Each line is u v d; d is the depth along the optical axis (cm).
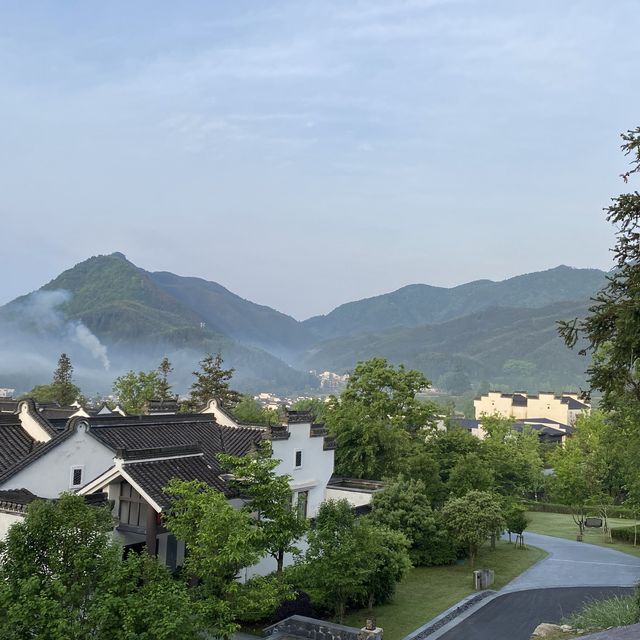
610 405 2678
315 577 2694
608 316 2077
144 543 2753
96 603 1406
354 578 2722
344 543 2711
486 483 4806
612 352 2120
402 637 2744
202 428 3738
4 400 4850
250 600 2036
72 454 2966
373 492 4331
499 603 3394
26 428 3162
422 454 4866
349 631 2541
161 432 3497
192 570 2070
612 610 2153
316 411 8706
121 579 1480
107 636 1385
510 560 4516
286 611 2788
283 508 2647
